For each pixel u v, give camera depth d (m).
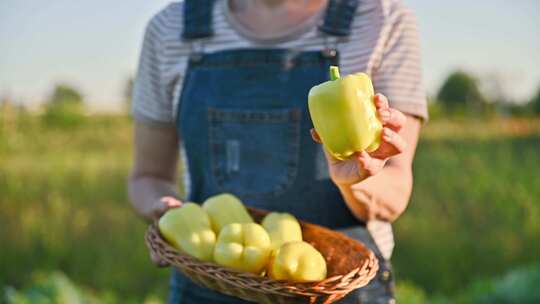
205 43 2.27
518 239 7.47
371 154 1.75
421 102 2.14
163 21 2.35
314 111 1.75
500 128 15.34
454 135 13.91
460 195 8.63
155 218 2.18
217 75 2.22
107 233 7.14
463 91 18.52
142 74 2.40
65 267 6.71
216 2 2.29
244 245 1.94
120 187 8.28
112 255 6.79
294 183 2.16
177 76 2.31
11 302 4.67
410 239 7.49
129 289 6.37
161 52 2.33
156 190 2.41
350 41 2.15
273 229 2.00
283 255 1.85
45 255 6.77
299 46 2.18
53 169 8.77
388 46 2.14
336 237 2.01
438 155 10.36
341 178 1.79
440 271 6.99
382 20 2.14
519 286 5.71
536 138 13.48
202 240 1.98
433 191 8.80
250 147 2.19
